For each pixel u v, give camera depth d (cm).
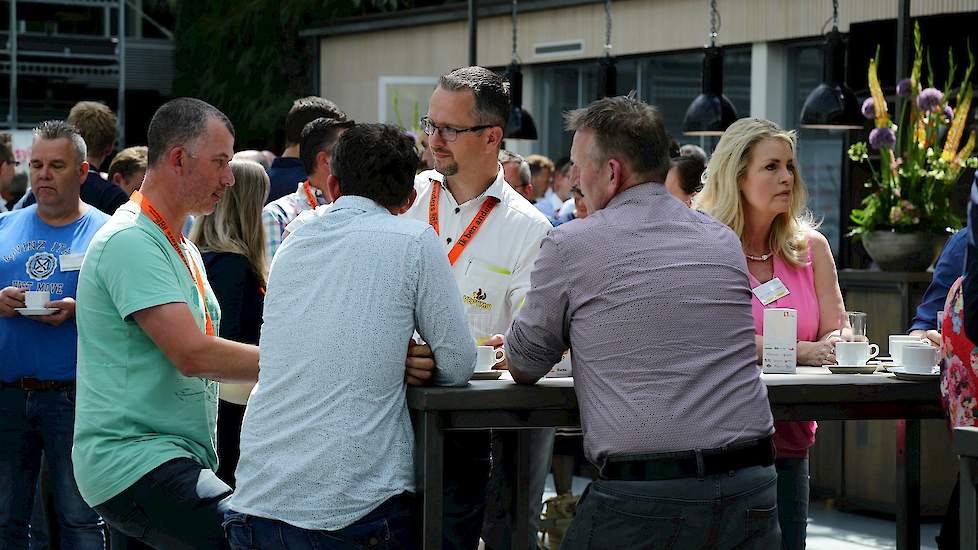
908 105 1416
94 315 732
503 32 2581
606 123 637
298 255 646
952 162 1341
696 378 603
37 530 1058
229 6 3766
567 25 2445
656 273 612
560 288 624
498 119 777
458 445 726
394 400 637
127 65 4022
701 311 611
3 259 979
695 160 1076
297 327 634
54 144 975
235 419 1041
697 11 2202
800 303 855
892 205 1347
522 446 714
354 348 626
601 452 607
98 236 734
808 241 869
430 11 2745
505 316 788
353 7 3456
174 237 745
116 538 820
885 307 1349
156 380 732
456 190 793
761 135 845
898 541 780
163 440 729
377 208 654
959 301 661
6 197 1656
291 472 623
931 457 1332
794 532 830
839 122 1551
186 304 722
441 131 775
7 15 4050
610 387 607
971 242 597
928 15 1752
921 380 685
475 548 736
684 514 596
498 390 634
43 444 972
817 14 1989
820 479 1434
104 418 726
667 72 2305
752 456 609
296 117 1248
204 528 707
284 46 3581
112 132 1281
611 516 607
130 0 4231
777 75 2111
